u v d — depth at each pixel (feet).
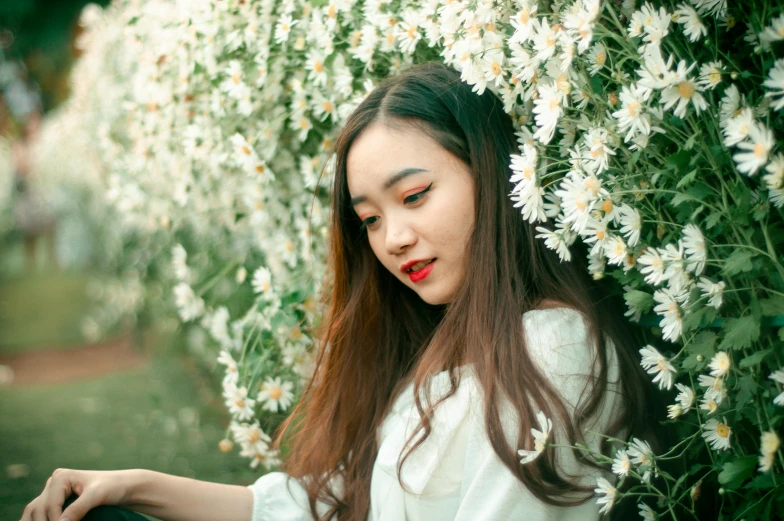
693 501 3.59
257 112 6.16
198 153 6.50
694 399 3.43
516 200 3.87
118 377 16.08
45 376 17.10
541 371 3.69
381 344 4.88
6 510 8.84
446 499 3.80
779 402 2.96
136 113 7.69
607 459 3.43
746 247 3.06
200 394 13.16
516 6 3.99
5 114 39.75
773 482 3.16
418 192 3.96
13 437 12.10
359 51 5.05
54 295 29.73
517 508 3.55
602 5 3.42
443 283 4.08
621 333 4.06
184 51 6.33
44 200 36.22
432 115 4.00
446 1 4.10
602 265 3.85
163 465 10.07
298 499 4.58
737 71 3.29
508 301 3.92
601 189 3.43
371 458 4.62
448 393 3.86
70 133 17.89
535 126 4.06
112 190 9.16
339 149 4.27
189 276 7.97
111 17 12.02
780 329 3.11
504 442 3.58
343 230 4.68
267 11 5.58
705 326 3.47
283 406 5.56
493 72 3.87
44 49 26.63
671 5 3.45
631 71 3.74
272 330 5.68
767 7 3.03
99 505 4.07
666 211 3.59
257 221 6.22
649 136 3.39
